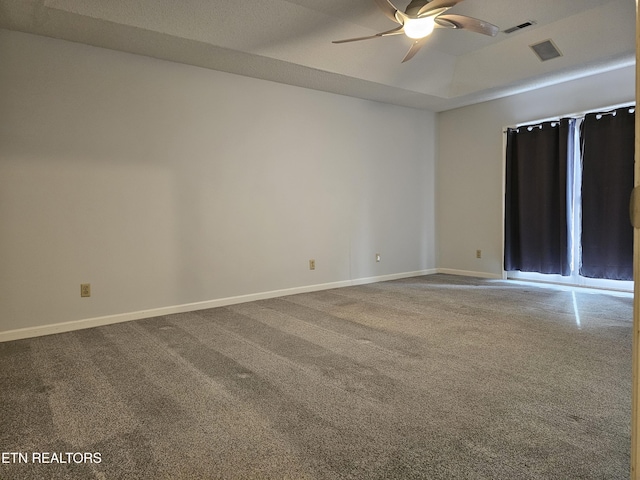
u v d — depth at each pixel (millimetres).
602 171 4523
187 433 1819
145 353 2854
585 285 4859
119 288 3707
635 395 751
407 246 5984
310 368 2549
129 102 3705
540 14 3828
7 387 2312
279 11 3541
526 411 1980
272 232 4645
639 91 729
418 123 6039
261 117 4508
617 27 3766
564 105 4887
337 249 5223
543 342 2982
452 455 1632
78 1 2904
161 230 3914
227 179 4297
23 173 3258
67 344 3078
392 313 3875
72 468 1585
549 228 5035
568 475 1498
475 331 3268
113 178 3648
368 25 3967
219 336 3227
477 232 5875
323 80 4555
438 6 2828
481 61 4781
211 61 3930
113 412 2016
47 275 3373
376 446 1701
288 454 1651
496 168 5594
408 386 2273
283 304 4316
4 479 1525
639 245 732
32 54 3273
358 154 5379
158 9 3143
